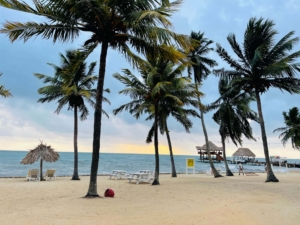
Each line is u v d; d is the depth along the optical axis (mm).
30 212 6922
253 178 21219
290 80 17156
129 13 9383
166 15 9453
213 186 14148
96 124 9781
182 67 15797
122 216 6434
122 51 10734
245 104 22797
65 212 6879
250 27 18062
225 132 25375
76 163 20125
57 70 19656
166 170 44625
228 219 6234
